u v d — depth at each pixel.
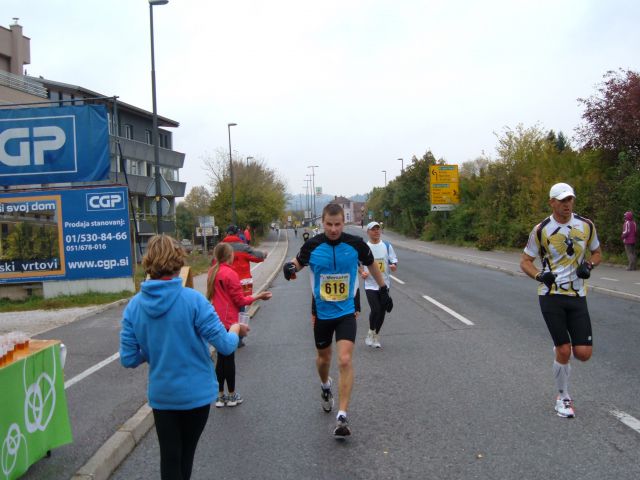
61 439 4.63
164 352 3.33
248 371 7.61
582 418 5.14
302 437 5.04
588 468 4.11
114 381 6.98
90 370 7.56
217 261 6.45
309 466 4.40
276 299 16.12
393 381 6.71
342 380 4.98
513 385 6.30
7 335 4.27
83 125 15.65
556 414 5.28
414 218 57.47
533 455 4.38
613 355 7.49
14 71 35.22
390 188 71.31
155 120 19.73
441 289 16.38
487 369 7.05
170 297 3.34
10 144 15.62
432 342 8.90
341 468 4.34
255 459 4.59
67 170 15.62
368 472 4.24
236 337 3.57
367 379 6.87
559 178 27.41
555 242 5.20
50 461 4.52
